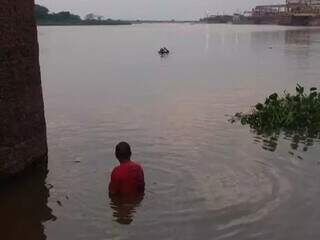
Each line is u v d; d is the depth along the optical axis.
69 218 8.23
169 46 67.25
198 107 17.92
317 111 14.75
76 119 15.77
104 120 15.58
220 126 14.55
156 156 11.38
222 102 19.02
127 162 9.10
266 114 14.73
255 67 33.53
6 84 9.28
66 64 38.00
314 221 7.91
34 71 10.09
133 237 7.51
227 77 27.92
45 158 10.69
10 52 9.31
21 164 9.80
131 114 16.62
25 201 8.88
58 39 88.31
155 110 17.42
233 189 9.27
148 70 33.25
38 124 10.30
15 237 7.66
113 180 9.01
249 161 10.95
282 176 9.93
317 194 8.96
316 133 13.57
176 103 18.91
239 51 52.22
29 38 9.87
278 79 26.11
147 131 13.93
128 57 46.12
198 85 24.56
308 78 26.14
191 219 8.04
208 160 11.05
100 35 113.38
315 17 148.75
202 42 77.38
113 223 8.00
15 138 9.59
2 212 8.48
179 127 14.47
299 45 58.34
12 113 9.48
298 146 12.20
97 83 25.80
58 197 9.06
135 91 22.55
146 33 132.75
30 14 9.91
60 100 19.83
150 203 8.69
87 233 7.71
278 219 7.99
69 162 10.95
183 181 9.72
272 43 65.00
